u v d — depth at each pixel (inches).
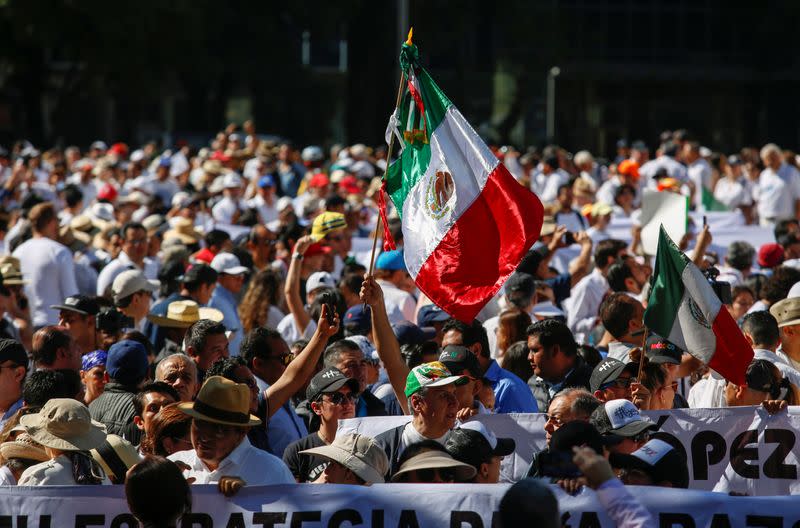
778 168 1993.1
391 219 1219.9
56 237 1205.1
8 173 2407.7
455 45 4813.0
